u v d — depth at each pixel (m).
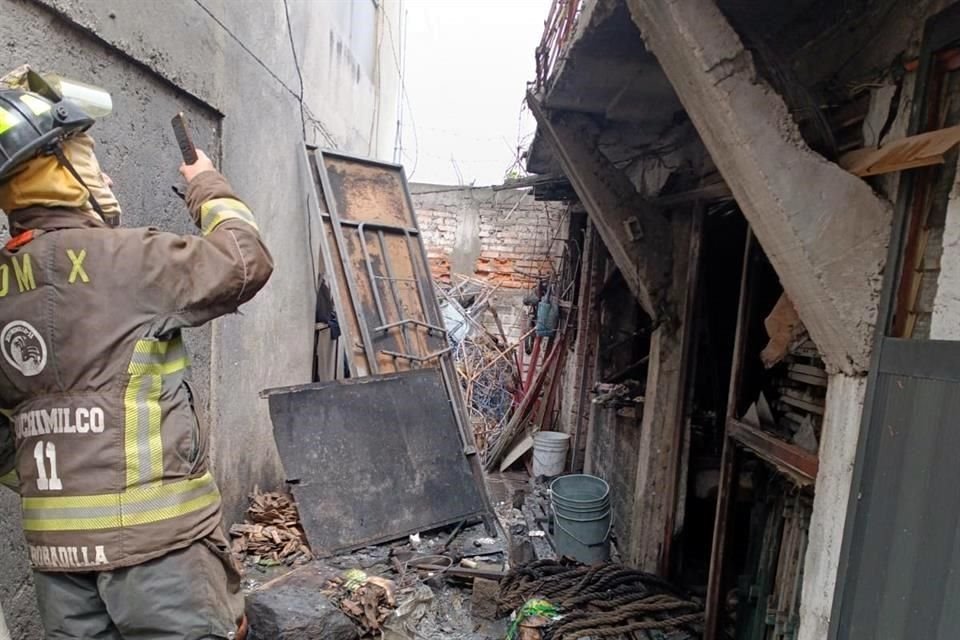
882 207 1.49
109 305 1.18
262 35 3.53
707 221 3.33
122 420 1.18
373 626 2.78
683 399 3.49
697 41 1.53
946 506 1.17
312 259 4.86
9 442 1.34
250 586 3.00
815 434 2.01
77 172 1.23
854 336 1.51
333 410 3.71
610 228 3.59
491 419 8.17
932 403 1.24
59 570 1.18
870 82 1.65
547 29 3.33
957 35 1.27
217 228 1.31
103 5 1.96
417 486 3.81
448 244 8.79
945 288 1.29
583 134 3.76
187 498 1.26
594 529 4.02
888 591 1.32
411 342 4.57
